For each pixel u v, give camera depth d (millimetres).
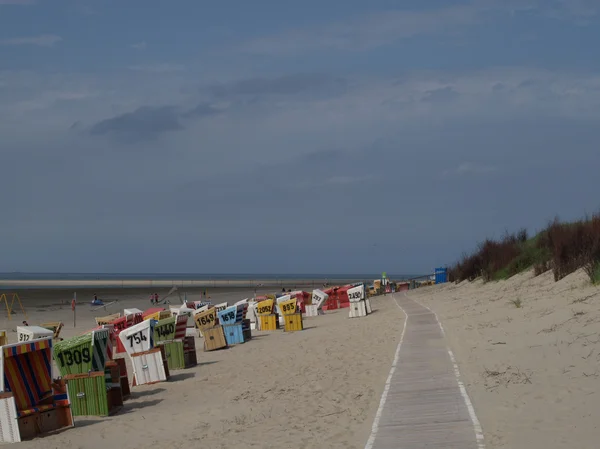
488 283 40188
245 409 14227
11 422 12344
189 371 21328
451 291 45969
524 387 11984
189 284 141750
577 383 11500
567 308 18672
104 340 16078
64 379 13859
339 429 11172
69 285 138500
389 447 9430
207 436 11984
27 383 13055
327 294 49719
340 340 24984
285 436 11164
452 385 13328
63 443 12109
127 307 67062
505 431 9578
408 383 14125
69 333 40031
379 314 37062
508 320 20516
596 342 13859
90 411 14367
